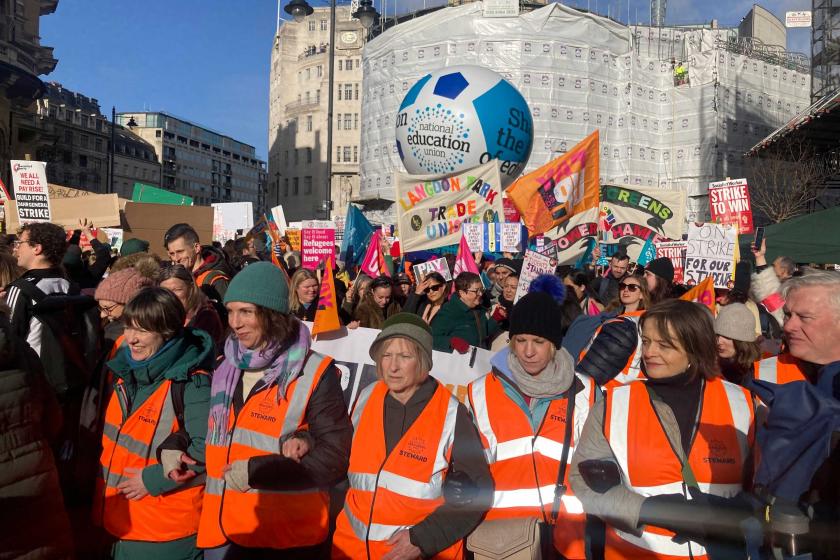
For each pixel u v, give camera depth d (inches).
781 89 1829.5
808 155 1055.6
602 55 1667.1
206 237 362.9
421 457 103.1
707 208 1686.8
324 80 2699.3
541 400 110.0
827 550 74.8
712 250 249.3
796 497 79.0
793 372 116.1
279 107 2898.6
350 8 2743.6
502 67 1608.0
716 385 97.9
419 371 105.7
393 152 1766.7
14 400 84.6
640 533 92.7
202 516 110.0
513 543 104.9
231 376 111.9
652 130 1739.7
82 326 138.8
